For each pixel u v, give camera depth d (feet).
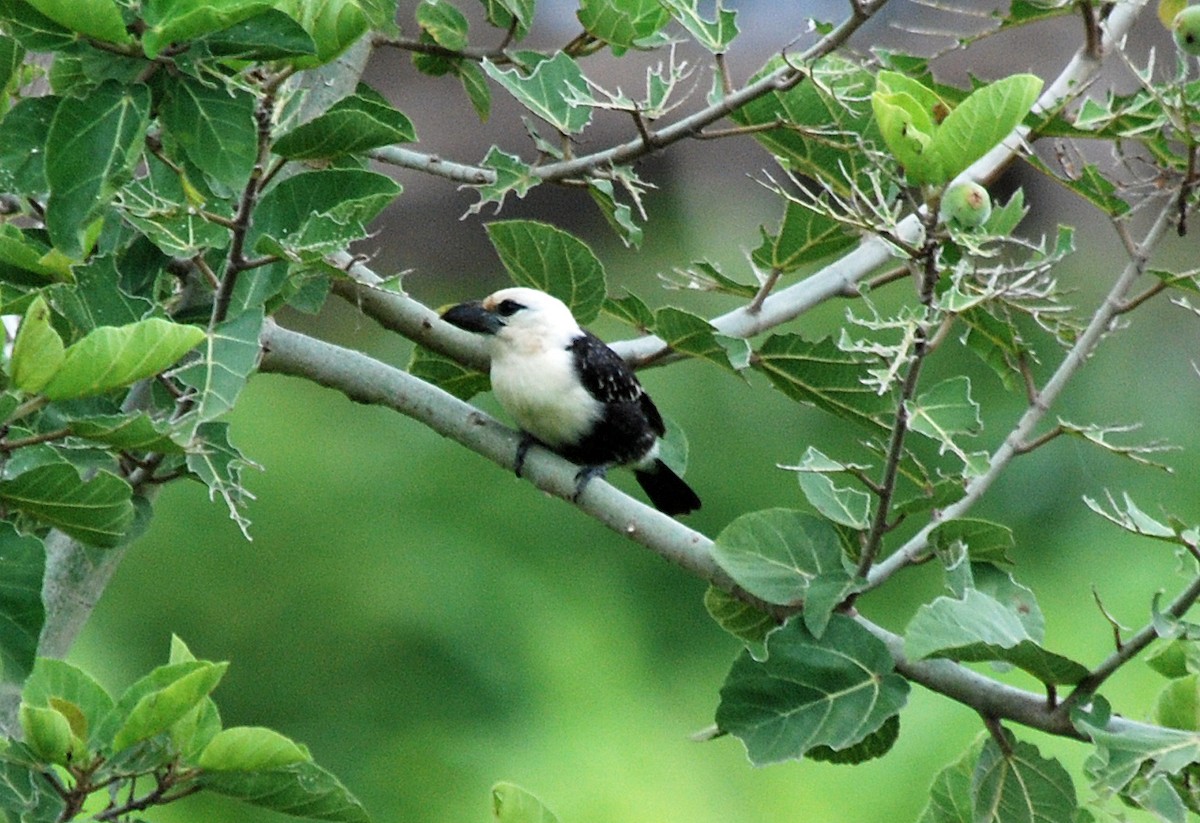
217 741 19.88
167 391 24.52
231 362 20.20
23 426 21.61
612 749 53.36
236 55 19.39
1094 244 65.72
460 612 58.08
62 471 19.58
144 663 55.62
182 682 19.31
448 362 33.71
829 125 28.48
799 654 23.00
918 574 57.82
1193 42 23.07
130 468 24.04
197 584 57.16
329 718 56.44
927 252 20.67
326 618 57.72
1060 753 44.93
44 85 28.53
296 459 60.03
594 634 58.08
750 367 28.94
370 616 58.08
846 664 23.00
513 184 28.22
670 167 71.36
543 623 58.49
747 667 23.00
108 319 21.50
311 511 59.06
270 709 55.88
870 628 24.08
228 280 20.88
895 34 66.90
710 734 23.82
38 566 18.45
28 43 19.08
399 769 55.11
